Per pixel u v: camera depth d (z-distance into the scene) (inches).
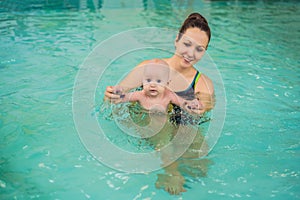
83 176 80.6
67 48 164.4
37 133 96.7
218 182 79.6
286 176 82.4
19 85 125.7
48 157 86.9
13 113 106.8
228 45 180.9
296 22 232.7
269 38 195.8
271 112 113.8
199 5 278.8
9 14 223.8
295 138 98.9
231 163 86.3
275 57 166.1
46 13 231.0
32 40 174.1
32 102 113.7
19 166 83.3
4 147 90.4
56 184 77.7
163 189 76.8
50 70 139.2
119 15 233.1
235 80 136.9
